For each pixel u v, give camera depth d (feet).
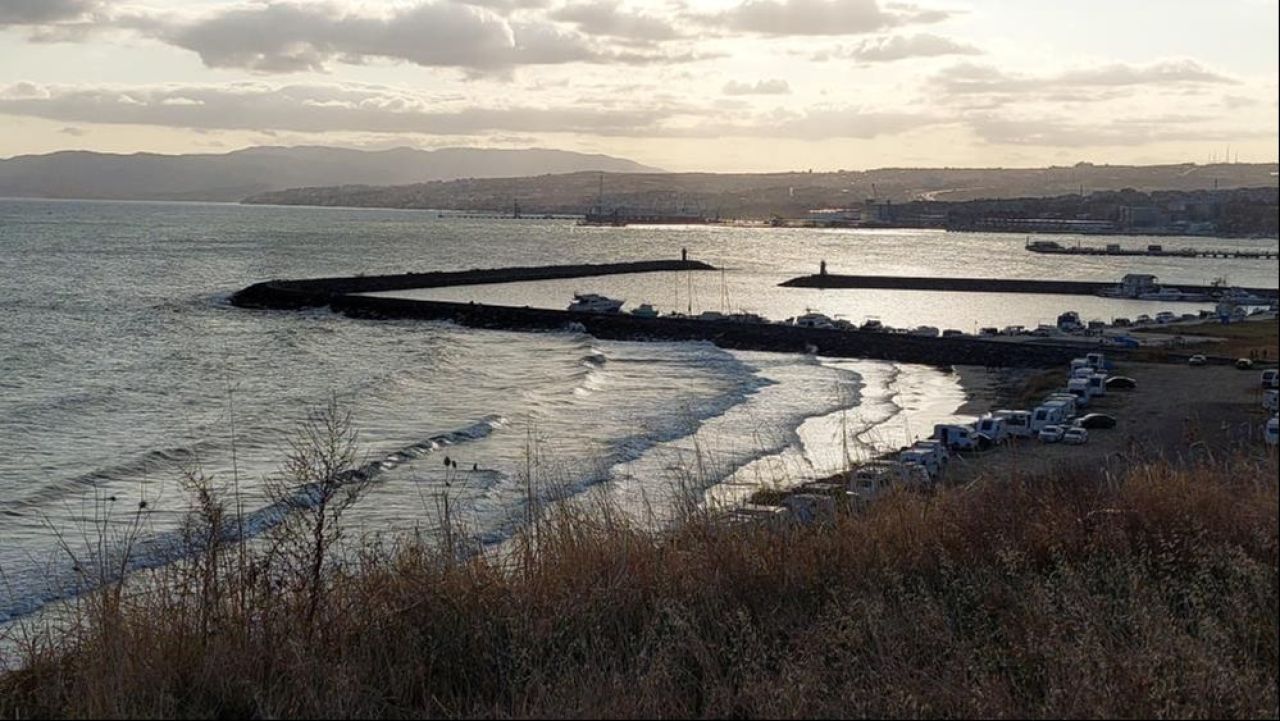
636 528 30.55
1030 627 20.61
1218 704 17.61
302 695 19.49
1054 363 192.95
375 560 27.12
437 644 22.16
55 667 23.45
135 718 18.44
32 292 283.79
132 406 123.54
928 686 18.85
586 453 96.48
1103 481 31.32
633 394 143.84
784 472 70.13
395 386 143.23
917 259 635.66
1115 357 186.39
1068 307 347.97
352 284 345.92
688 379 164.35
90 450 97.81
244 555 26.50
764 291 397.60
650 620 22.31
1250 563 22.00
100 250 489.67
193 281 341.82
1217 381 151.53
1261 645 20.11
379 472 79.46
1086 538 25.73
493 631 22.43
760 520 28.96
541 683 19.45
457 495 73.72
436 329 240.94
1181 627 20.35
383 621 22.94
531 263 517.55
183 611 23.32
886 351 209.26
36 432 106.11
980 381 176.24
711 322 238.48
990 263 592.60
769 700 18.10
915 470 45.73
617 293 377.50
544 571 25.61
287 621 22.65
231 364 165.27
